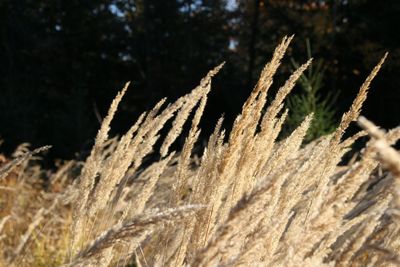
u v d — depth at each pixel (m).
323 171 1.44
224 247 0.86
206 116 24.20
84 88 26.91
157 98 27.02
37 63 27.08
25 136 20.31
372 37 20.23
